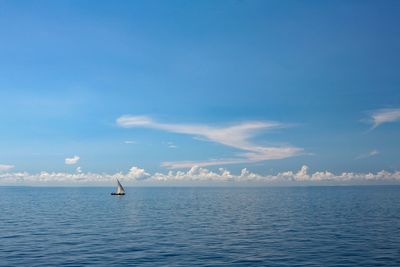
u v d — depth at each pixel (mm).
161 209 105750
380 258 37562
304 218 77000
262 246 44844
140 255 39750
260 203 130625
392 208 101562
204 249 43062
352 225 64188
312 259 37406
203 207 113062
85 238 51500
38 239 50594
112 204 129250
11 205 122500
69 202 141500
